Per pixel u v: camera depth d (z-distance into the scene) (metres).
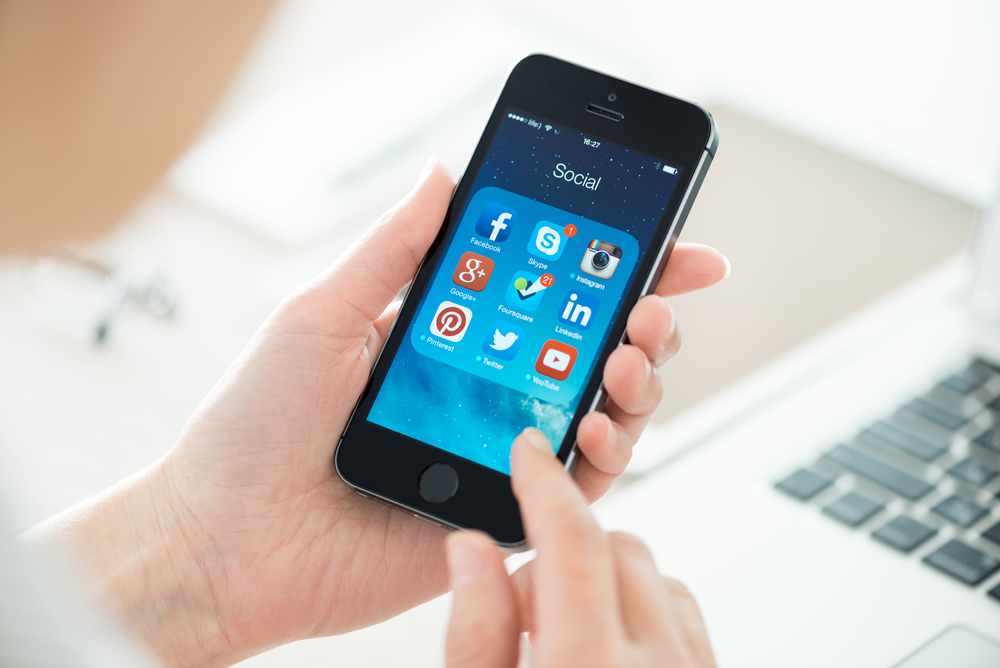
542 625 0.43
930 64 1.48
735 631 0.67
